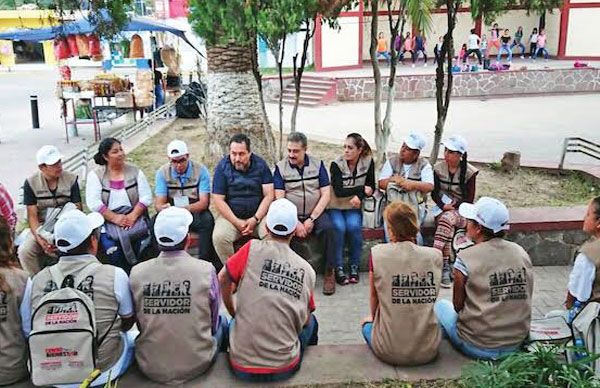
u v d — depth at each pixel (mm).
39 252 5730
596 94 23328
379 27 28312
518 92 23578
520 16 30062
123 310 3701
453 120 17688
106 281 3619
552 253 6793
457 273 3986
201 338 3762
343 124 17391
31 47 40906
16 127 16797
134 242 5926
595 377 3428
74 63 37719
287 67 26312
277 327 3750
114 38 8008
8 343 3621
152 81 16219
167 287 3699
